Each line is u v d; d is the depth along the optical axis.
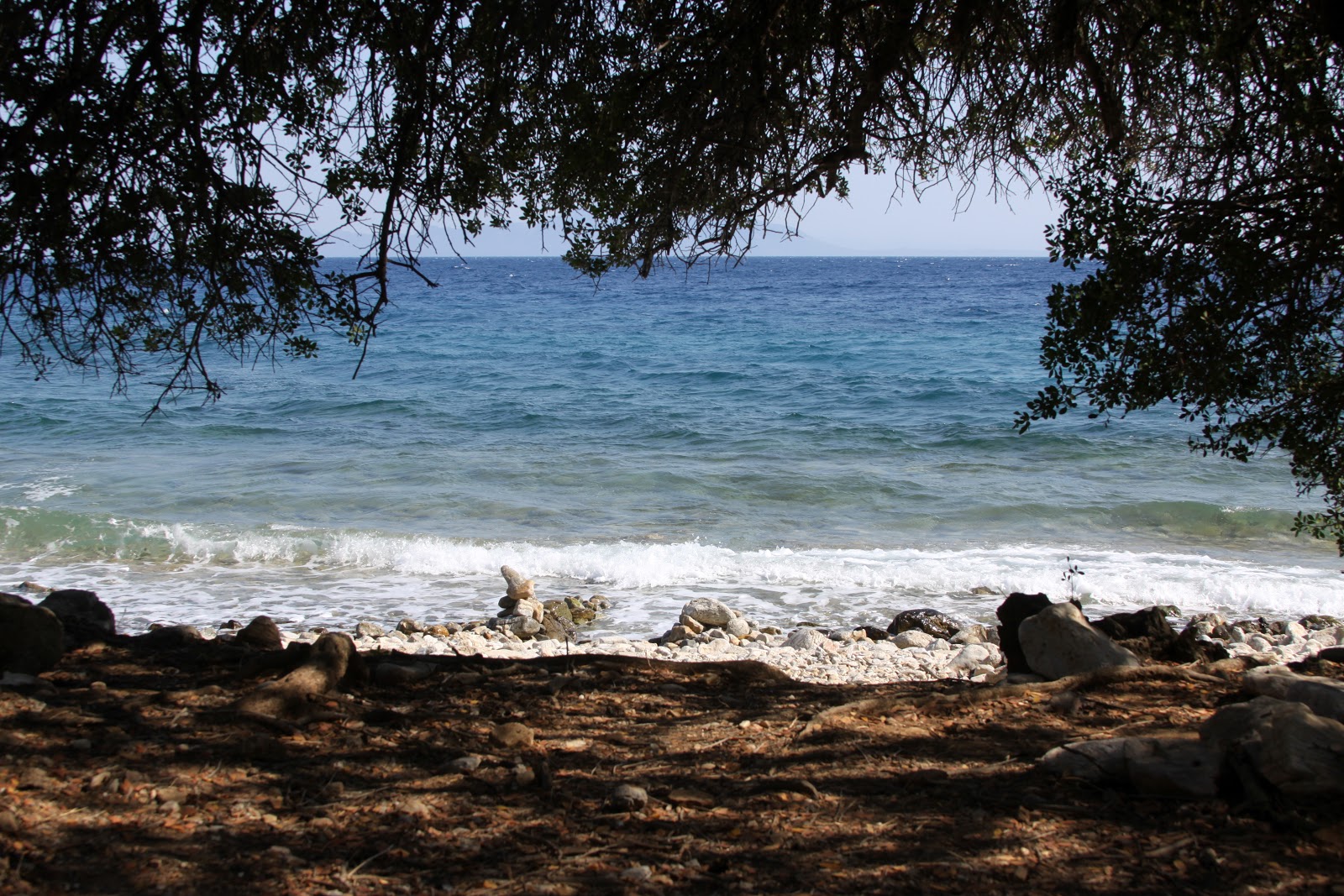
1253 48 5.00
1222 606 11.94
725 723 4.90
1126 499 16.59
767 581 12.84
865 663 9.29
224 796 3.76
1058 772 4.02
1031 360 33.50
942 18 5.83
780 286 83.31
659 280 91.88
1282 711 3.85
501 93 5.41
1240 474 18.28
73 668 5.37
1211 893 3.12
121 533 14.31
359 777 4.03
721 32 5.36
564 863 3.35
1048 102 5.96
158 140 5.14
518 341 41.44
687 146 5.70
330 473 18.66
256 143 5.17
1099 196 4.86
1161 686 5.29
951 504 16.53
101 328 5.42
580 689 5.49
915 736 4.59
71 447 20.92
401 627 10.65
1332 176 4.63
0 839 3.28
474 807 3.79
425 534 14.73
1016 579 12.70
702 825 3.67
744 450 20.78
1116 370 5.00
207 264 5.36
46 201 4.88
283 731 4.45
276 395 27.77
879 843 3.51
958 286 82.06
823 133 5.96
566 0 5.18
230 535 14.31
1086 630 5.75
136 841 3.36
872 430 22.52
